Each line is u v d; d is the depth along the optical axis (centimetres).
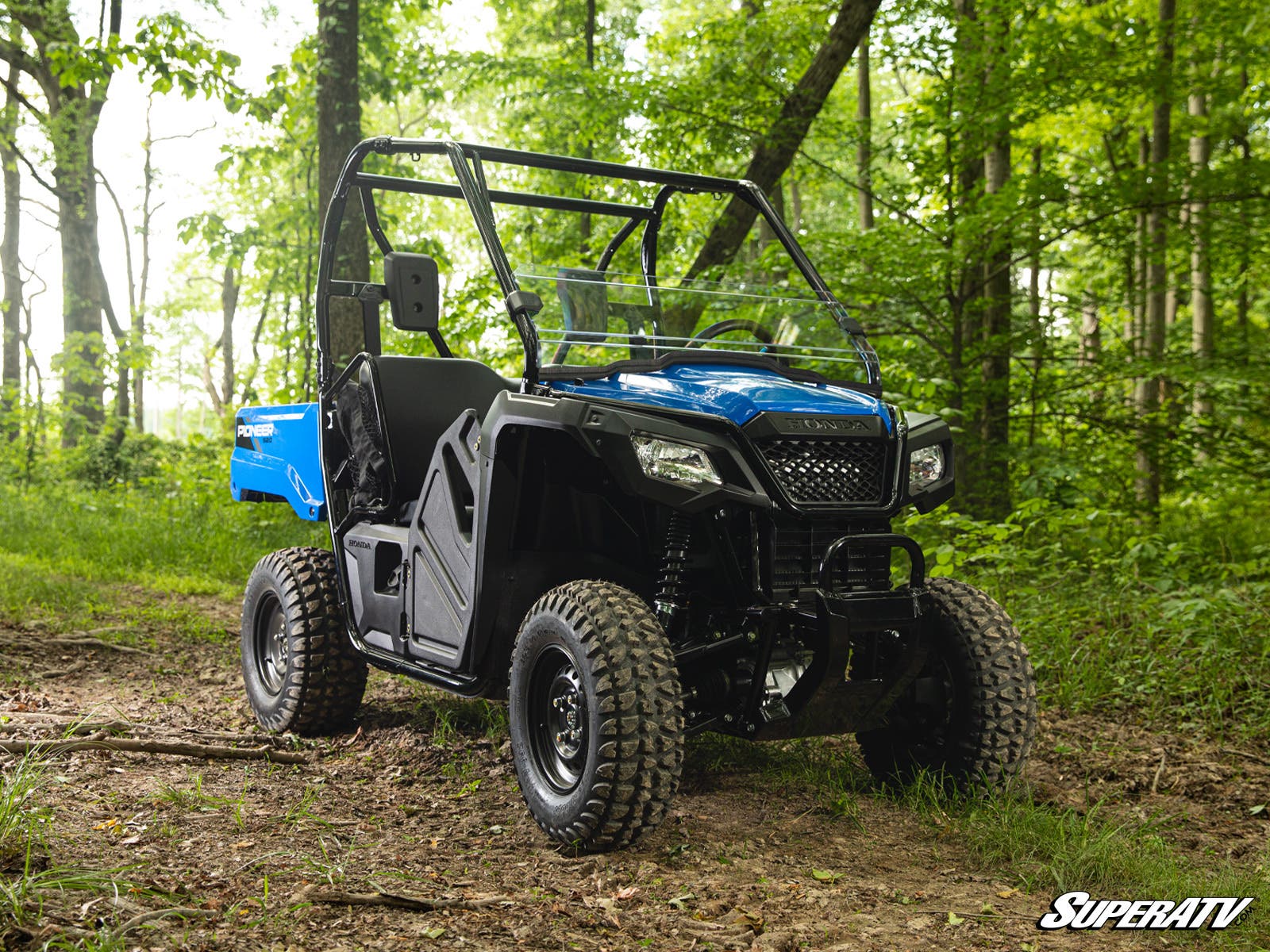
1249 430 910
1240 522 921
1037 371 911
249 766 376
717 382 325
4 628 595
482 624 336
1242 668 522
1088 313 1241
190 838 286
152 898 235
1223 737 450
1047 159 1252
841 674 307
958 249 800
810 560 312
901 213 870
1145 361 872
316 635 424
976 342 868
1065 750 431
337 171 973
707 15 1717
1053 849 303
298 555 446
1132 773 406
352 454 434
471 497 363
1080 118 1383
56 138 1836
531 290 338
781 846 313
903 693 358
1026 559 686
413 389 444
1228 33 847
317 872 265
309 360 1159
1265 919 265
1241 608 571
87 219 1923
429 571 370
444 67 1264
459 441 361
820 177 1027
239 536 967
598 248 1208
